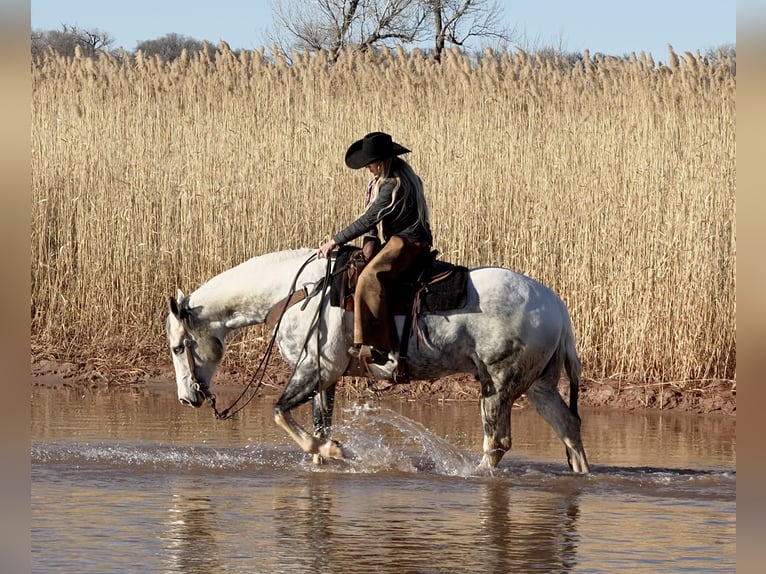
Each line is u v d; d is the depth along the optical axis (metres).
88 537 8.54
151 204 18.94
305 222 18.58
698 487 10.62
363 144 10.95
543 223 17.73
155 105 20.89
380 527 8.96
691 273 16.45
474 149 18.64
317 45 40.38
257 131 19.75
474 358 10.99
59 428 13.40
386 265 10.79
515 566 7.88
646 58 20.36
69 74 21.84
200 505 9.70
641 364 16.38
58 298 18.67
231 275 11.60
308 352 11.25
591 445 12.86
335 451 11.38
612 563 8.00
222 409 14.99
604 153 18.12
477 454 12.22
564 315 11.26
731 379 16.12
